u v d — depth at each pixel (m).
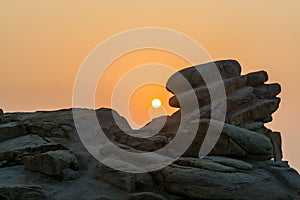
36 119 23.69
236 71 24.05
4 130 21.88
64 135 22.09
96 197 16.73
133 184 17.36
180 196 17.06
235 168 17.83
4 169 19.30
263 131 22.98
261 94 23.72
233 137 19.30
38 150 20.11
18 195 16.64
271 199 16.34
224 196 16.25
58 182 18.02
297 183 17.52
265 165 18.94
